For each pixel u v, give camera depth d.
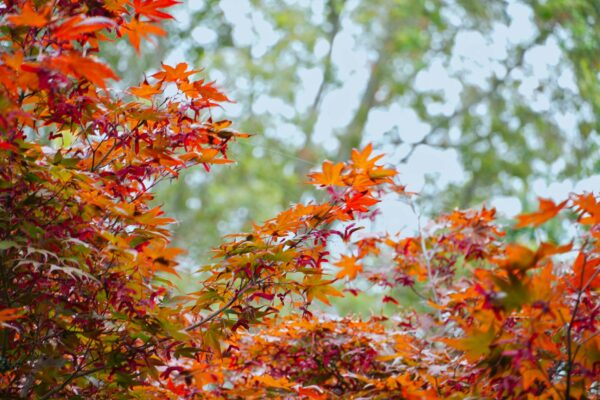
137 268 2.69
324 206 2.79
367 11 10.12
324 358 3.24
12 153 2.60
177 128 2.77
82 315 2.69
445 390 2.94
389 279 3.49
